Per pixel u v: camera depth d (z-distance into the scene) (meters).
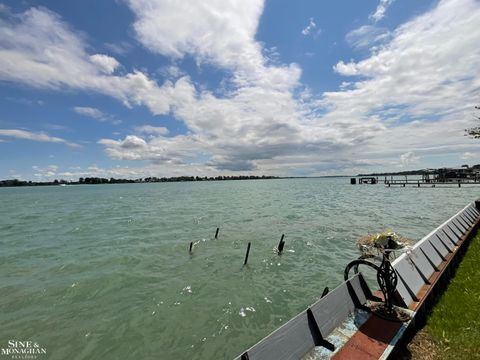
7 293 9.84
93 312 8.30
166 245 16.11
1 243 18.83
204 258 13.36
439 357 4.25
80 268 12.57
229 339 6.71
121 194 82.75
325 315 4.52
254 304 8.44
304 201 43.88
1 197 84.12
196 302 8.70
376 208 31.48
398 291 5.05
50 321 7.84
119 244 17.06
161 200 53.28
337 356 3.85
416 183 76.44
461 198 40.62
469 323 5.09
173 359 6.06
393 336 4.26
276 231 19.45
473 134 16.55
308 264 12.05
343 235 17.53
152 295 9.34
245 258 12.65
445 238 8.82
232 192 78.44
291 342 3.83
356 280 5.64
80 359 6.19
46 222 28.22
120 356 6.24
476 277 7.20
